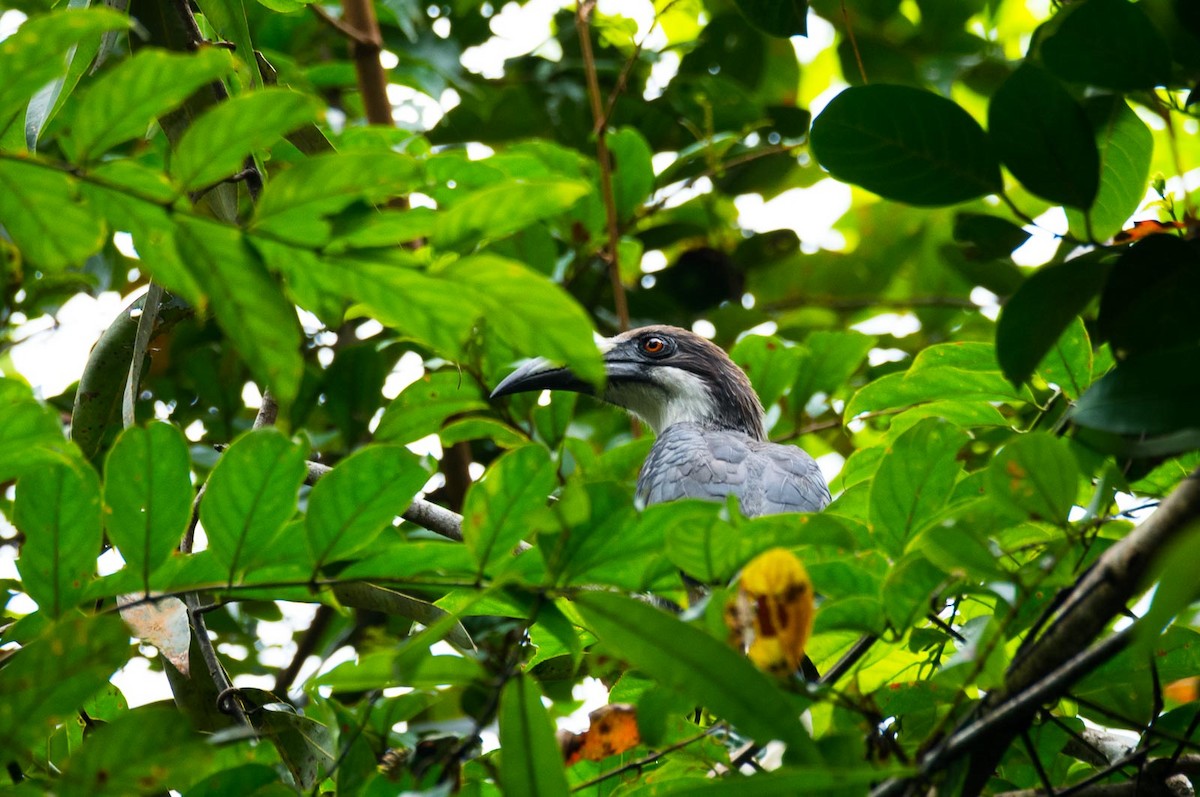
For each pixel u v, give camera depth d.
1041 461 5.70
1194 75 7.32
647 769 7.22
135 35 9.34
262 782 6.62
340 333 14.62
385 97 13.36
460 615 5.71
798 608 5.40
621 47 14.75
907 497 6.62
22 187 5.06
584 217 13.80
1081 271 6.28
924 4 16.83
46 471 6.13
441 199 8.34
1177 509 5.38
